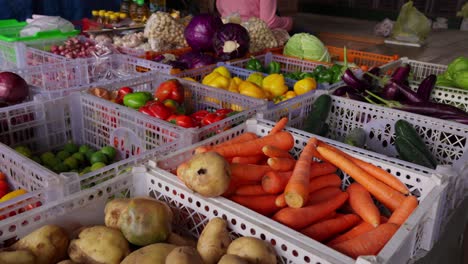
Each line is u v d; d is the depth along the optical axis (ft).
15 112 6.49
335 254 3.14
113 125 6.64
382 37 22.85
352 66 10.43
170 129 5.66
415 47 20.97
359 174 4.58
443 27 30.22
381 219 4.33
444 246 4.83
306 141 5.37
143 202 3.71
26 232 3.60
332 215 4.37
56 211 3.76
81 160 6.84
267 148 4.46
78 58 9.96
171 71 9.06
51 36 11.91
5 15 14.46
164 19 12.39
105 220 3.83
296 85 8.78
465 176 4.76
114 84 7.85
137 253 3.40
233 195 4.15
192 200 3.92
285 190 3.97
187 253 3.18
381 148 7.16
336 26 29.53
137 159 4.93
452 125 6.41
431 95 9.00
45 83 9.18
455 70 9.56
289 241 3.30
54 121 7.02
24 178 5.04
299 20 32.27
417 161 5.79
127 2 15.33
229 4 15.65
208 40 11.37
